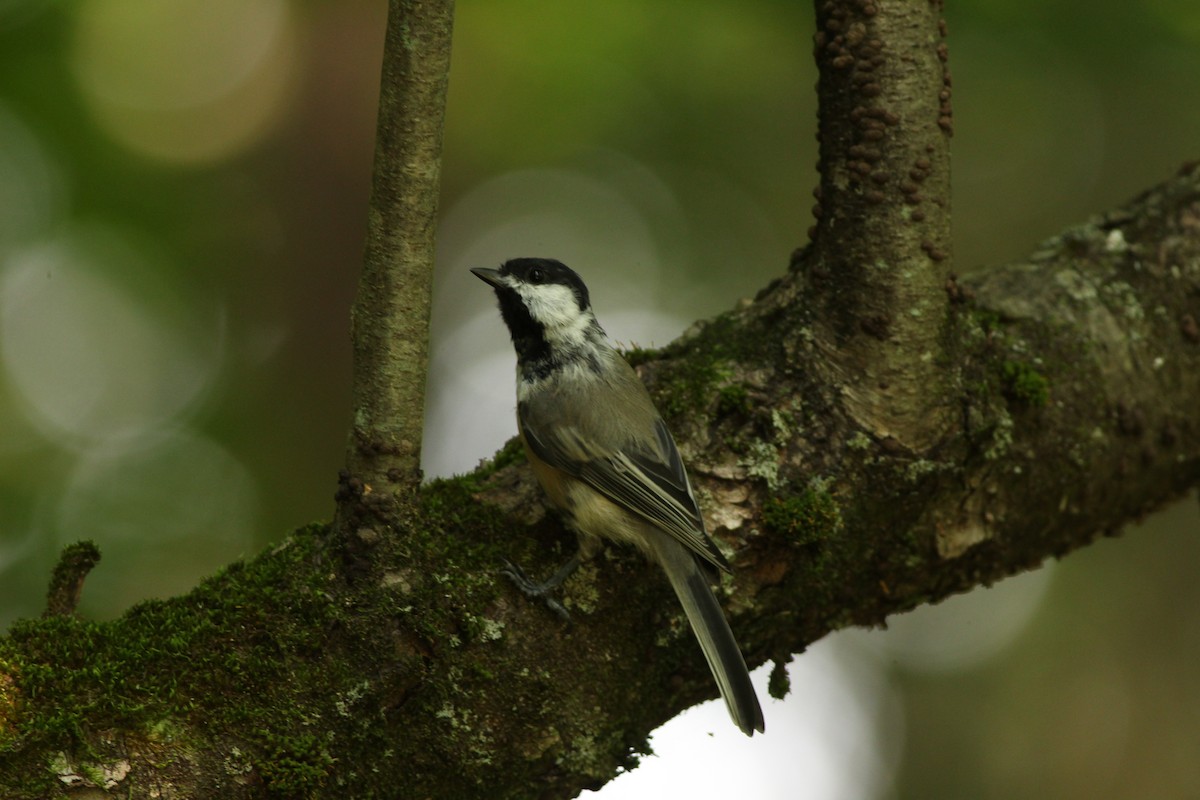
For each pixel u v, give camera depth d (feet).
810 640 23.88
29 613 45.50
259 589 18.95
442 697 19.22
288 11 54.24
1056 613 60.80
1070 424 25.08
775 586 22.39
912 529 23.22
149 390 52.60
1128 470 26.48
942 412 22.62
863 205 21.88
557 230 63.36
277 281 54.85
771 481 22.38
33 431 50.60
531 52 46.68
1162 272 27.50
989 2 39.83
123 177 48.78
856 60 21.65
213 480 52.11
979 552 24.47
